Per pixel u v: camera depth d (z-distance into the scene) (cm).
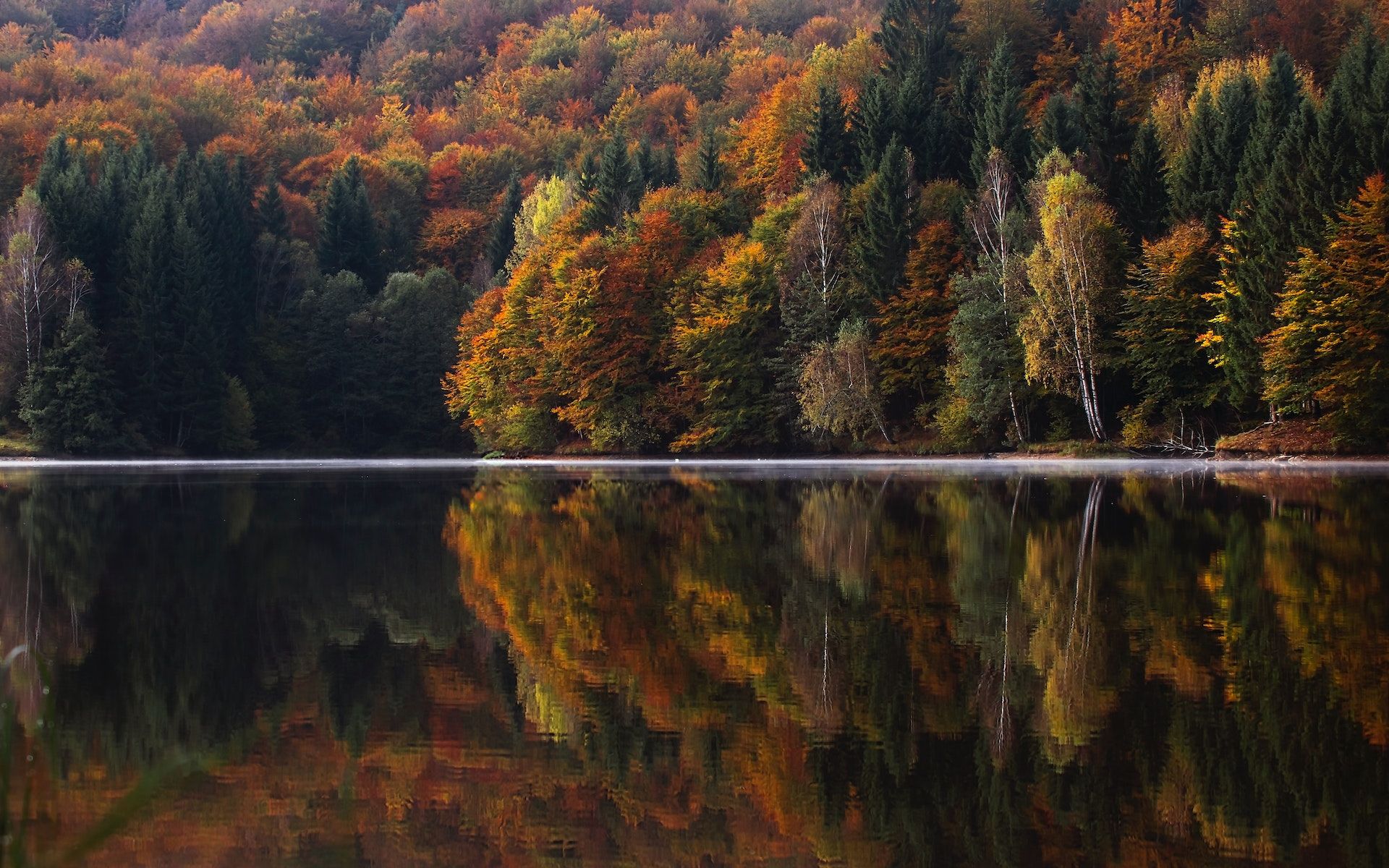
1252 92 6234
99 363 7412
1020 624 1517
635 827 860
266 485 4659
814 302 6625
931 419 6469
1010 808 891
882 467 5572
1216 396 5453
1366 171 5056
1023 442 5972
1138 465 4962
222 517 3102
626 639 1477
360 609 1700
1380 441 4881
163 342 7781
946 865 793
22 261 7331
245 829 862
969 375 5822
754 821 881
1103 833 845
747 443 6888
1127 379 6028
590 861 805
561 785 962
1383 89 5212
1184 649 1359
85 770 985
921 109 7431
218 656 1402
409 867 780
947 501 3312
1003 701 1163
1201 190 5831
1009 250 6019
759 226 7144
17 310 7319
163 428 7956
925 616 1586
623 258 7212
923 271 6338
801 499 3522
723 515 3025
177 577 2002
